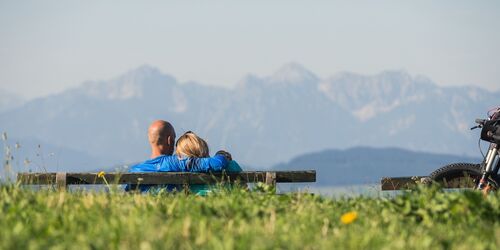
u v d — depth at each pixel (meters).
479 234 16.27
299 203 19.69
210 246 13.82
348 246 14.34
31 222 16.27
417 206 18.50
